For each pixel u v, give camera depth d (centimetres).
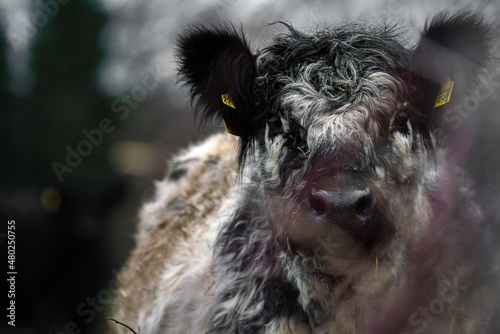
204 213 507
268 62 373
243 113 383
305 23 492
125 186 1070
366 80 342
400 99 344
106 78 1438
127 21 1162
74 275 998
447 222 374
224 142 591
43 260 1002
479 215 399
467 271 371
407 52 370
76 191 1037
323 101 338
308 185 318
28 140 1435
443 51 359
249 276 374
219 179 530
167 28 978
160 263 520
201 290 428
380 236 322
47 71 1472
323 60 357
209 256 438
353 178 308
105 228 1029
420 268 363
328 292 342
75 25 1459
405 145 342
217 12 760
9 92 1458
